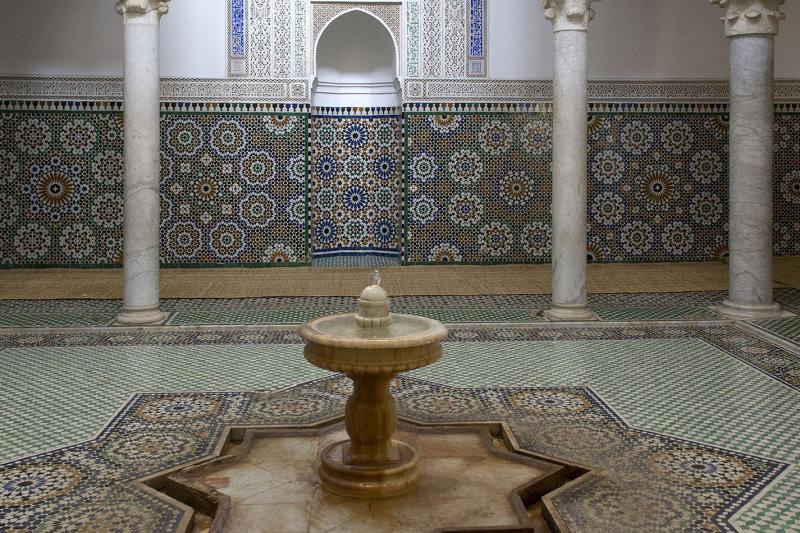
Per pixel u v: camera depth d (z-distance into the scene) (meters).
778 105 5.06
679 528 1.51
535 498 1.73
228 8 4.84
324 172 5.44
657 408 2.30
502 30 4.96
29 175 4.81
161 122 4.87
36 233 4.85
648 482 1.75
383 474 1.70
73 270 4.84
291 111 4.92
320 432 2.09
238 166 4.92
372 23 5.11
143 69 3.44
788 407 2.30
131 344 3.17
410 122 5.00
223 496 1.66
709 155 5.09
